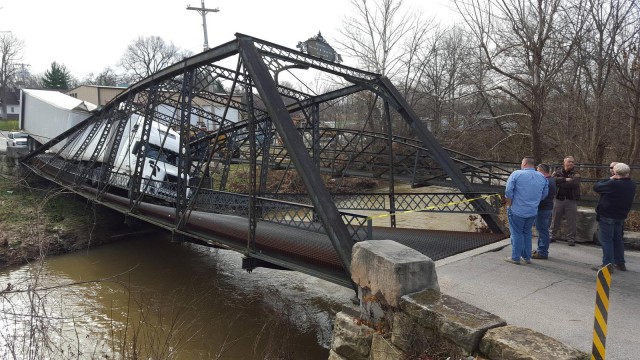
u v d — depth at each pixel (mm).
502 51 14938
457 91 29344
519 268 6582
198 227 10320
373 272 5145
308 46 9617
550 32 14609
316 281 13125
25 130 28359
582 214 8219
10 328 6875
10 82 68688
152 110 12406
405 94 32219
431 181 13094
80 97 49125
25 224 16734
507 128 21453
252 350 8875
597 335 3469
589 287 5738
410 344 4543
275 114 7211
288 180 25484
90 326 9703
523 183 6609
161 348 8719
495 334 3863
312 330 9797
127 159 18172
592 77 15141
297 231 10281
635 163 13125
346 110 38719
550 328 4484
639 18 12117
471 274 6289
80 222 18047
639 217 10633
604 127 14969
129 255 16219
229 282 13164
